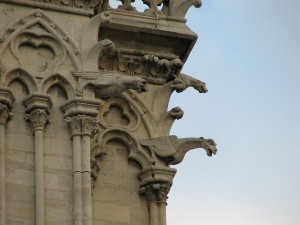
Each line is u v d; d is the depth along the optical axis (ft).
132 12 236.84
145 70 237.66
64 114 223.71
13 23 226.17
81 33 227.81
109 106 234.58
